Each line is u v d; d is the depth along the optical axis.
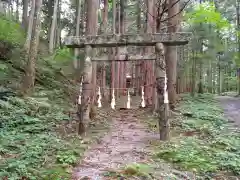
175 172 6.63
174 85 16.72
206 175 6.75
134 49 10.37
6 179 5.69
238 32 27.41
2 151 7.25
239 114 17.17
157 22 12.73
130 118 15.02
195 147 8.89
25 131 9.54
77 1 31.14
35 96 14.10
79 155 7.65
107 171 6.50
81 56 23.42
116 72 24.23
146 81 18.38
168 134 9.77
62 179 5.94
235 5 31.27
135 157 7.77
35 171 6.16
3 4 35.00
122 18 25.80
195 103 20.61
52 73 20.45
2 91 12.25
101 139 9.88
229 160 7.79
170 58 16.73
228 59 33.50
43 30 41.03
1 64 15.09
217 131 11.83
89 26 13.62
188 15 17.84
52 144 8.24
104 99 21.77
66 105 15.14
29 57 14.11
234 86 46.84
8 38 17.89
